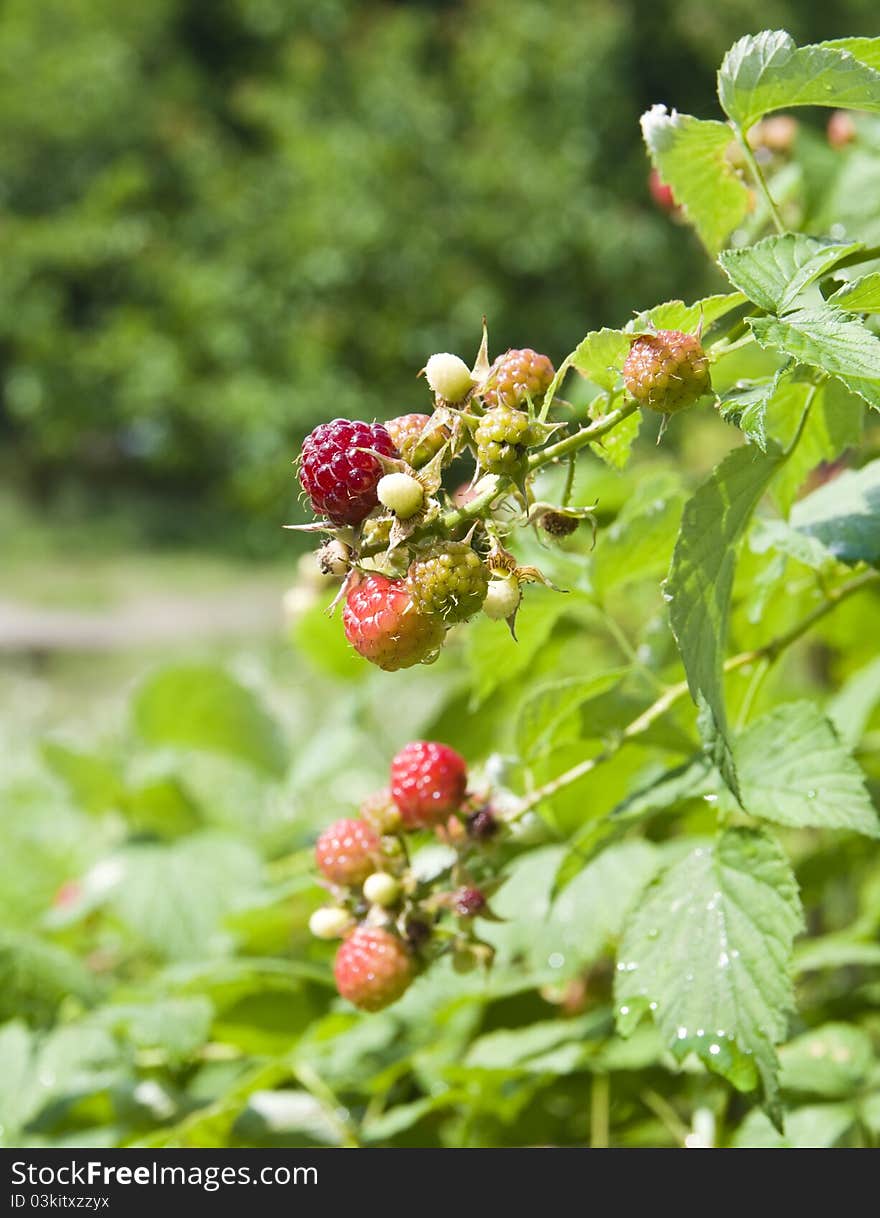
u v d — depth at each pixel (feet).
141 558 18.24
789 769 1.58
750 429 1.33
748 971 1.51
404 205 11.87
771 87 1.46
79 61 19.08
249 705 2.77
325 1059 1.91
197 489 22.00
